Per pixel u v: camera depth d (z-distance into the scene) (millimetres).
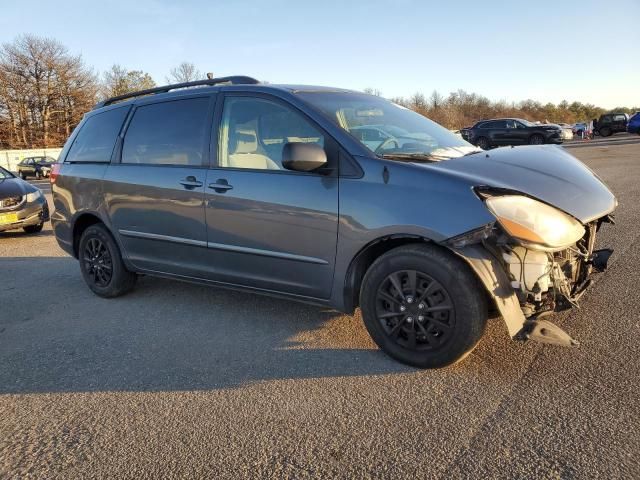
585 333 3449
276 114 3656
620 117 38875
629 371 2941
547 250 2840
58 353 3701
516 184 3014
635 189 9609
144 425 2719
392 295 3178
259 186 3607
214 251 3953
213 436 2588
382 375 3104
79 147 5141
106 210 4707
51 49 57719
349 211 3203
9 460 2475
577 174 3434
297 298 3627
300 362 3340
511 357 3203
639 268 4750
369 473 2252
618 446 2318
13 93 57375
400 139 3592
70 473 2359
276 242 3566
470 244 2861
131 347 3742
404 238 3090
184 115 4219
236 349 3600
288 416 2729
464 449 2371
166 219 4215
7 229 8445
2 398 3082
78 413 2871
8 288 5488
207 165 3963
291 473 2281
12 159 43438
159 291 5059
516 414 2611
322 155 3193
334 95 3943
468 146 3947
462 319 2914
